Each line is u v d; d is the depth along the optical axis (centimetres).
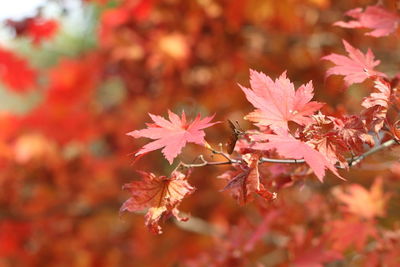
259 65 554
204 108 611
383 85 183
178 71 562
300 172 217
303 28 515
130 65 576
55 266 598
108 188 601
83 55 657
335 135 167
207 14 515
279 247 410
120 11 545
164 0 528
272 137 159
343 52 498
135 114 646
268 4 479
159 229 171
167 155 164
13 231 580
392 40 495
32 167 577
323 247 313
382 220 383
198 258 370
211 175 575
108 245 604
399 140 182
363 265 315
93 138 633
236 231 358
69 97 614
